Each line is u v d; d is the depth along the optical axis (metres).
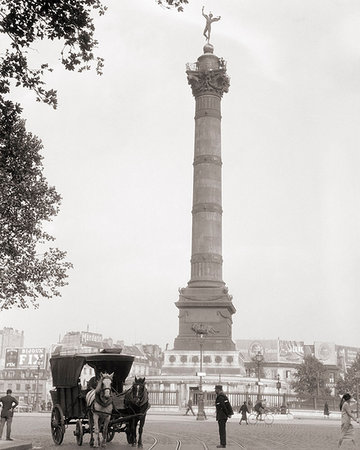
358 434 35.69
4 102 18.20
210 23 104.81
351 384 121.44
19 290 33.31
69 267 34.75
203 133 94.44
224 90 97.12
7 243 32.41
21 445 21.05
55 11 16.11
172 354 86.94
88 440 27.02
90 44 16.81
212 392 76.19
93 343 160.50
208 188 91.94
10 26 16.17
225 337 87.25
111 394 22.59
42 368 161.12
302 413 76.19
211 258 89.81
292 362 168.00
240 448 24.00
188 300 88.69
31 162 30.77
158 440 27.55
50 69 17.22
